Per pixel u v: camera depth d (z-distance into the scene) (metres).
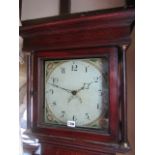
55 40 0.58
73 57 0.57
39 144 0.71
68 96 0.60
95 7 0.54
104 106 0.55
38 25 0.57
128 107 0.65
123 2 0.51
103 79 0.56
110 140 0.51
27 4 0.64
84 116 0.58
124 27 0.50
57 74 0.62
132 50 0.62
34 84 0.62
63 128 0.58
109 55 0.52
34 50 0.62
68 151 0.59
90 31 0.53
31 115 0.62
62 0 0.59
